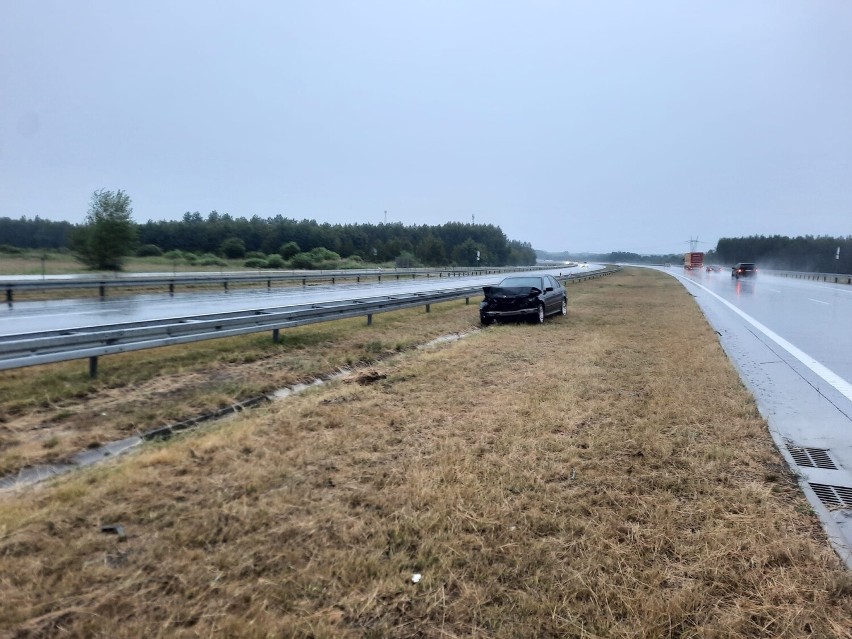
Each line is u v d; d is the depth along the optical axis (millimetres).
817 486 4094
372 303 13359
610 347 10094
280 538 3164
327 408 5836
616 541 3182
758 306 20438
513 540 3172
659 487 3926
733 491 3844
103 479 3959
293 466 4238
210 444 4629
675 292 28625
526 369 8070
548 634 2420
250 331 9312
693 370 7898
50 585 2684
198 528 3242
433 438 4941
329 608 2562
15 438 4926
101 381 6965
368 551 3025
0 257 49250
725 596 2691
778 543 3119
